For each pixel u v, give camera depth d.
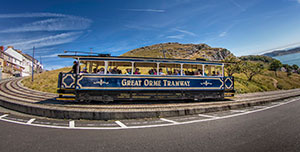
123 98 8.82
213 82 10.13
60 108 6.60
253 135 4.22
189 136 4.11
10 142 3.65
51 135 4.14
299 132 4.50
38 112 6.61
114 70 9.41
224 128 4.81
